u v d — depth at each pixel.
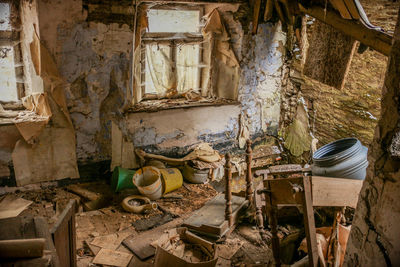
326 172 4.17
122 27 4.94
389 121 2.02
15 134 4.79
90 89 5.01
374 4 4.57
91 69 4.93
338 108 5.44
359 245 2.24
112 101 5.20
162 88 6.02
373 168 2.14
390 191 1.98
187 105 5.80
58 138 5.03
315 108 5.89
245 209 4.70
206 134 6.03
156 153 5.71
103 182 5.43
